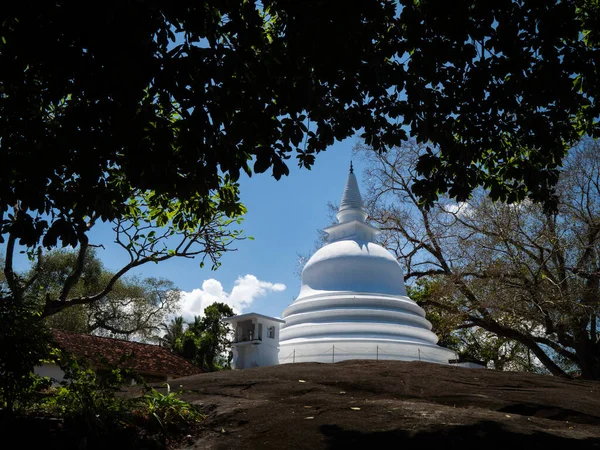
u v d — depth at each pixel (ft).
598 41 36.22
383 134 36.32
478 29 31.24
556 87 32.40
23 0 25.55
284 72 29.19
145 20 25.32
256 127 28.19
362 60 31.24
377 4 29.76
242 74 27.63
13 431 27.12
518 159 40.73
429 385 39.93
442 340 109.19
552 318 78.84
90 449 26.35
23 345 27.86
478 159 40.19
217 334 148.15
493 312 81.00
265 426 28.76
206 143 26.66
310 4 27.37
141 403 31.73
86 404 28.43
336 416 29.68
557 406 35.24
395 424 28.19
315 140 34.42
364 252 70.44
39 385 30.53
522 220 81.82
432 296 92.73
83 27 24.91
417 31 32.32
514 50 31.30
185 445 27.94
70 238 28.96
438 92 36.14
